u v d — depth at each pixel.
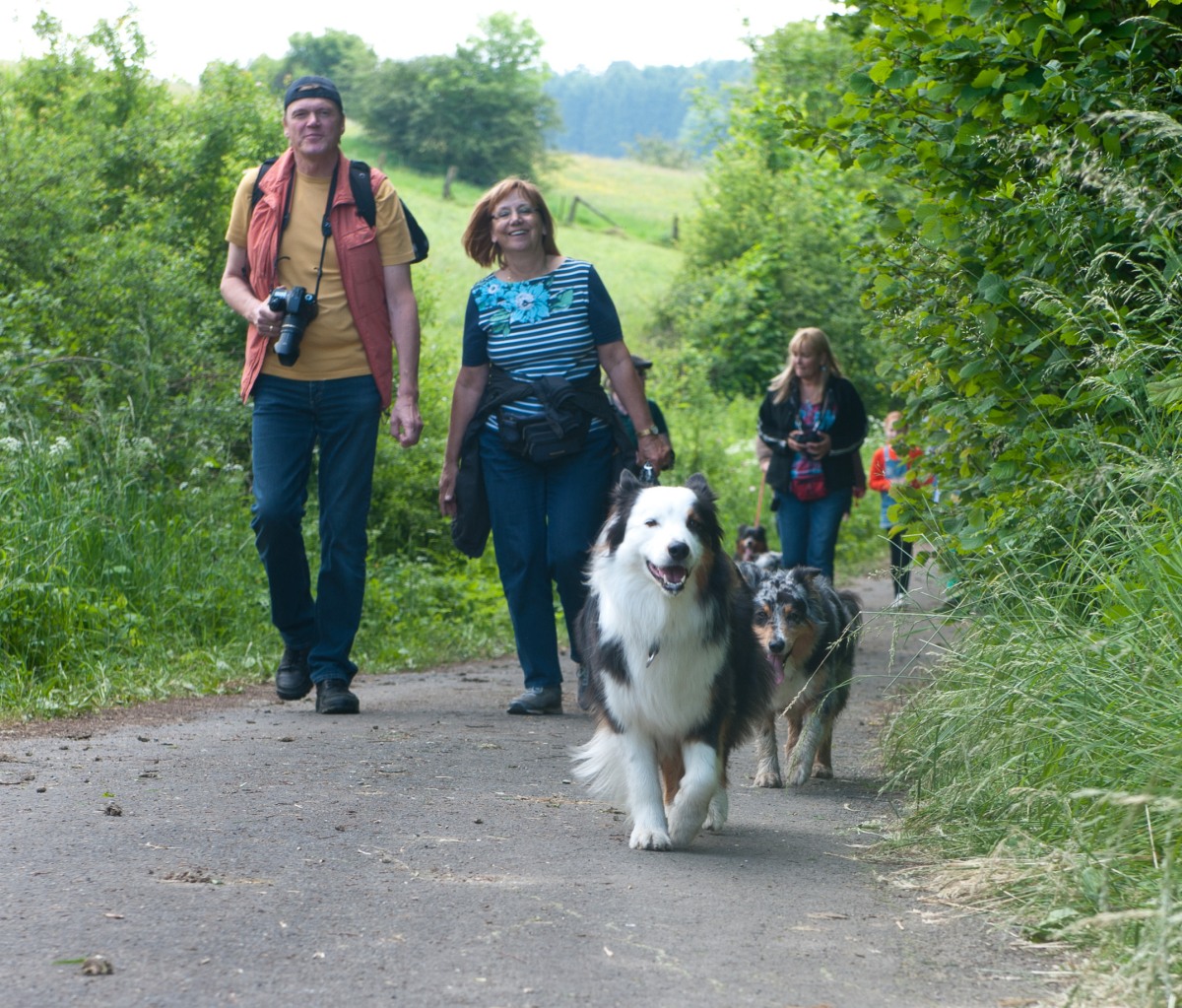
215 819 4.24
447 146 79.38
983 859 3.82
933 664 5.42
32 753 5.30
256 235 6.62
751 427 23.27
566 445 6.71
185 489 9.95
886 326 6.30
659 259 50.12
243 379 6.70
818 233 27.06
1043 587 4.74
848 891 3.71
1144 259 5.27
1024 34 5.20
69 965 2.84
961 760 4.44
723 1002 2.74
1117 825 3.51
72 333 10.28
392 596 10.72
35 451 8.44
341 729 6.20
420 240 6.95
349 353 6.65
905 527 5.88
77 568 7.87
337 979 2.81
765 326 27.45
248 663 8.17
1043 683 4.07
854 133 6.12
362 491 6.78
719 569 4.52
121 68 13.52
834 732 6.98
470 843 4.10
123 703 6.82
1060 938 3.20
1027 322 5.58
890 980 2.91
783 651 5.56
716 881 3.78
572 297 6.82
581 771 4.55
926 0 5.48
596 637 4.54
